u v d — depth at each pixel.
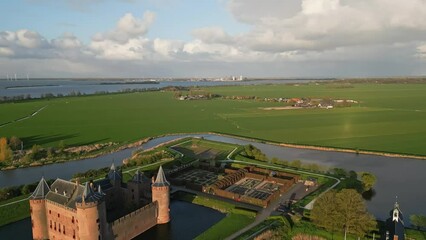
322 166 171.88
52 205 94.56
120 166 165.62
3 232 103.31
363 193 136.88
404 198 131.38
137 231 101.50
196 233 104.00
